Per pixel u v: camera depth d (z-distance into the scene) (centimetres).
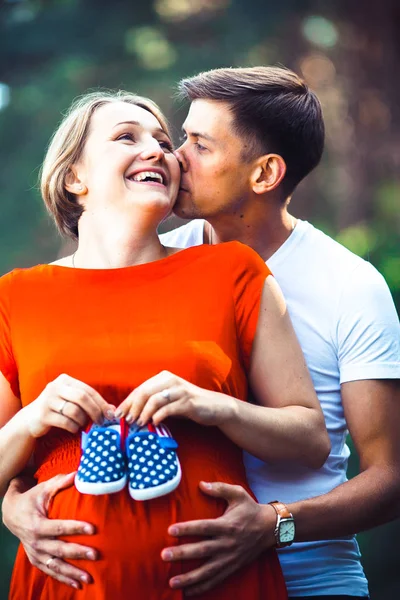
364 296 338
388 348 335
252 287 302
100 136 315
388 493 323
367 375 332
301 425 295
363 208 1551
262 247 356
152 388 272
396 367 334
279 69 363
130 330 294
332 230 1666
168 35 1875
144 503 279
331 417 340
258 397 308
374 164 1572
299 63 1794
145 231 311
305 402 304
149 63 1858
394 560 959
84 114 320
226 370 295
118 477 272
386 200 1530
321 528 307
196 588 279
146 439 274
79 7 1855
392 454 331
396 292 971
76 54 1859
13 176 1869
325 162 1750
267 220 353
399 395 336
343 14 1661
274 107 347
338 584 325
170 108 1802
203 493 284
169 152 329
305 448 297
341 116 1723
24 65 1892
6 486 307
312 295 342
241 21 1811
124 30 1855
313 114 357
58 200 323
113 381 289
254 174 347
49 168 323
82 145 318
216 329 296
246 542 283
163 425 279
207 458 290
